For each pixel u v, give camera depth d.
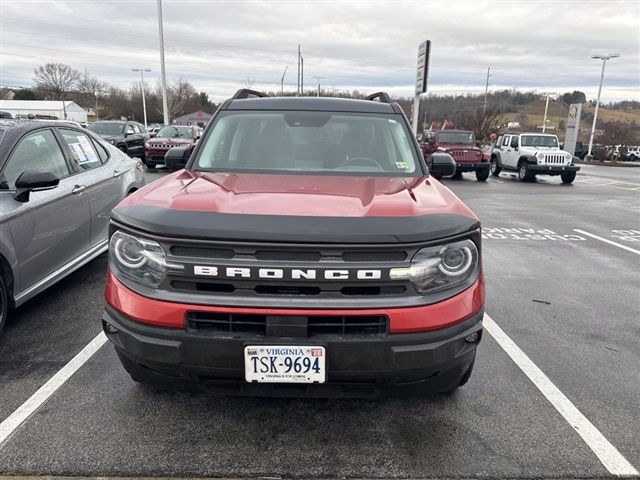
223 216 2.32
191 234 2.25
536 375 3.43
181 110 80.81
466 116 52.59
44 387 3.15
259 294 2.27
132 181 5.91
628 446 2.68
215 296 2.27
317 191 2.76
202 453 2.56
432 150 20.17
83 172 4.91
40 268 4.11
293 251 2.23
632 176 24.77
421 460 2.54
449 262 2.36
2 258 3.65
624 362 3.65
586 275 5.98
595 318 4.53
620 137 47.81
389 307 2.26
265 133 3.71
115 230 2.45
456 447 2.65
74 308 4.42
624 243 7.93
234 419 2.85
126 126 18.56
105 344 3.75
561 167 18.77
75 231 4.59
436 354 2.31
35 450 2.56
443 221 2.39
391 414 2.93
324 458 2.54
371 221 2.31
